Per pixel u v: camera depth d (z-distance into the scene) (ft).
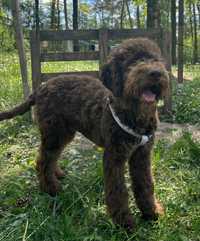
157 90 3.07
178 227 3.34
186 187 3.93
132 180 3.54
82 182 4.03
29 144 5.21
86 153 4.81
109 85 3.26
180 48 10.03
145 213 3.51
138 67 3.04
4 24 19.44
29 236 3.10
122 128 3.17
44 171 3.97
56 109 3.84
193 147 4.58
